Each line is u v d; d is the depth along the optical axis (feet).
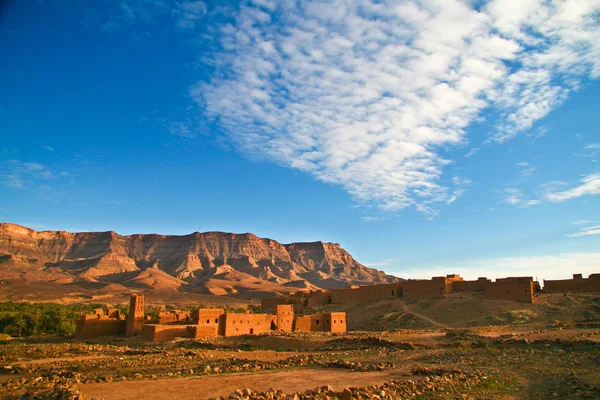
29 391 87.15
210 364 125.90
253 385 92.79
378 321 287.89
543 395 87.51
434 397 83.71
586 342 136.15
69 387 86.28
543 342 142.92
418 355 138.51
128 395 83.46
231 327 215.72
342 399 78.48
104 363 134.41
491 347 144.15
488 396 86.07
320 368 115.85
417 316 278.67
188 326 209.67
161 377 102.89
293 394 79.71
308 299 376.68
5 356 154.92
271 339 182.29
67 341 230.27
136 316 232.12
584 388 88.33
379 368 113.19
